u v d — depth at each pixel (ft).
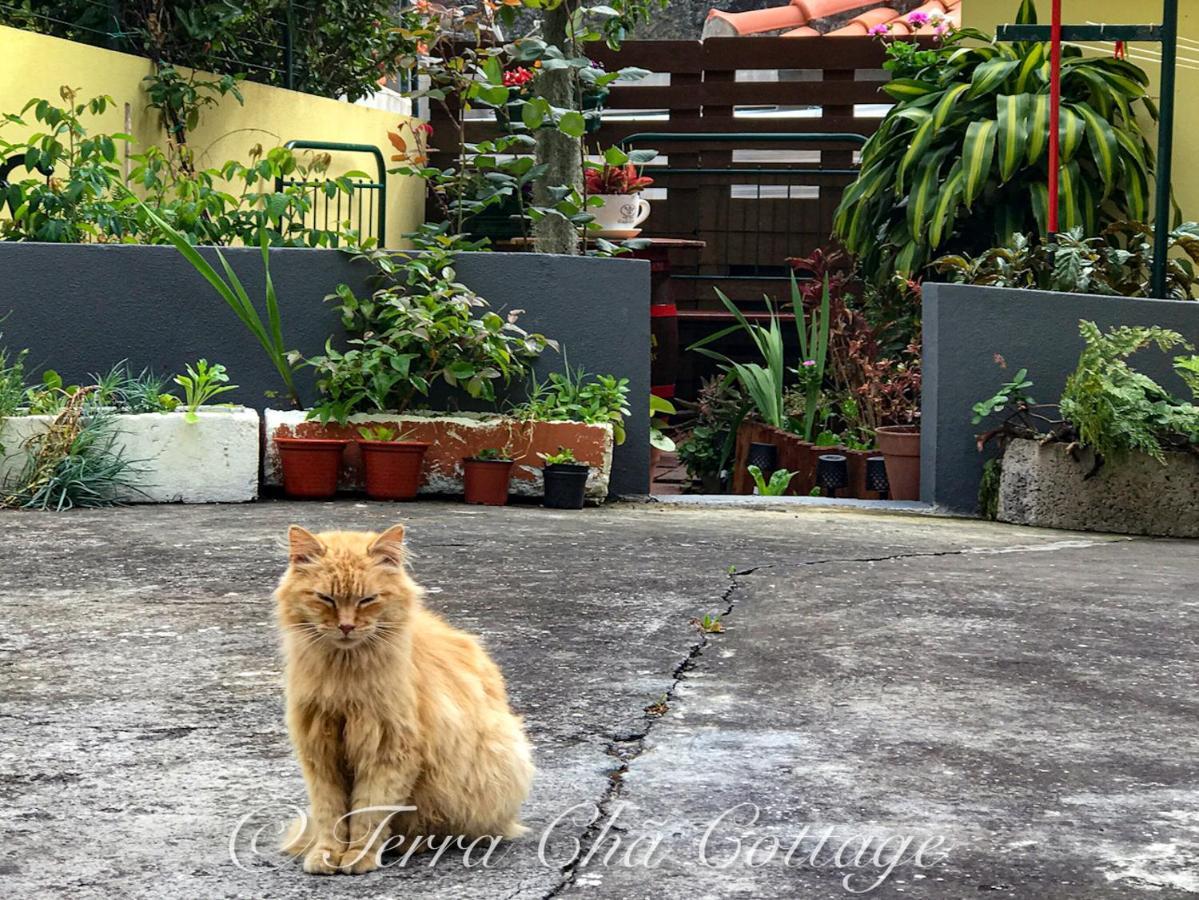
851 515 26.78
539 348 26.99
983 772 11.34
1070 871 9.30
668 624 16.19
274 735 11.80
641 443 27.84
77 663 13.87
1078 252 29.71
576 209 31.86
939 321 27.58
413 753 9.02
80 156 28.71
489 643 15.02
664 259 37.17
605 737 11.98
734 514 26.16
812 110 46.78
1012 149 32.60
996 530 25.54
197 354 26.99
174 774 10.83
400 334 26.16
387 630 8.90
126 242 27.63
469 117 46.68
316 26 39.40
